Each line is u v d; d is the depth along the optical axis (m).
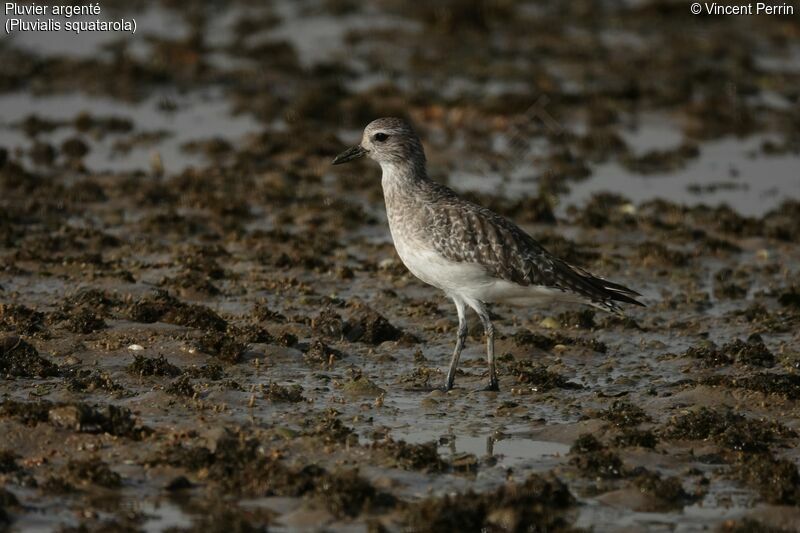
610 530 9.62
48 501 9.77
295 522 9.55
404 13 33.78
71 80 27.91
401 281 16.84
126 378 12.57
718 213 20.30
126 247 17.81
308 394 12.55
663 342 14.81
